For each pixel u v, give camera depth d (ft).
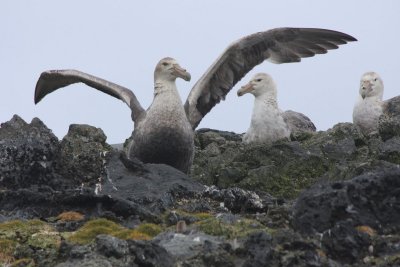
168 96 66.18
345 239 48.29
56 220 56.34
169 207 58.90
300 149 68.80
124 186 61.36
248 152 69.56
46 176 63.21
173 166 66.85
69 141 65.41
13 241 52.11
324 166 67.51
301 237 48.65
